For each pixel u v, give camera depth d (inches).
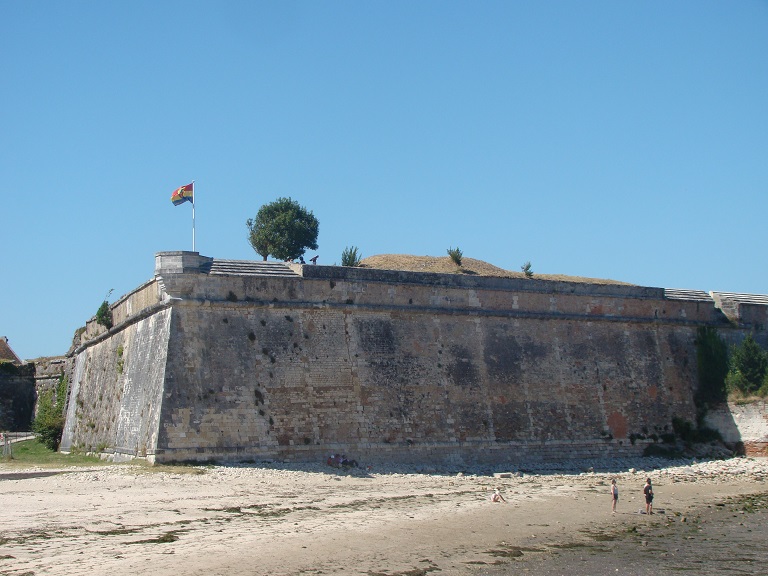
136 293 2161.7
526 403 2293.3
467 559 1216.2
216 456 1849.2
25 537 1193.4
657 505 1748.3
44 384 3312.0
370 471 1950.1
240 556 1138.0
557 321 2418.8
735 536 1455.5
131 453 1947.6
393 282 2162.9
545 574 1162.0
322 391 2000.5
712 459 2458.2
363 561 1160.8
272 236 3479.3
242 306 1964.8
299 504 1530.5
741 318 2731.3
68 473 1726.1
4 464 2022.6
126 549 1145.4
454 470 2094.0
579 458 2324.1
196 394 1873.8
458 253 3506.4
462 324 2251.5
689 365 2637.8
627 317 2544.3
